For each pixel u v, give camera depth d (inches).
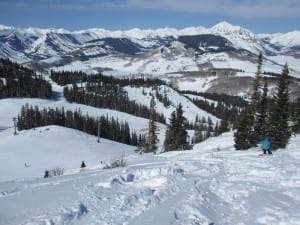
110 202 402.3
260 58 1993.1
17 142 4598.9
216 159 801.6
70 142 4655.5
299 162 738.8
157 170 585.0
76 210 360.2
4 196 419.8
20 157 4023.1
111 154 4293.8
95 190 450.0
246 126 1796.3
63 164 3794.3
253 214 393.1
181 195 445.4
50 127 5231.3
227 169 657.6
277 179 554.6
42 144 4505.4
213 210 402.0
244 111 1897.1
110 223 335.0
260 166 685.9
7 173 3511.3
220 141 2220.7
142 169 599.2
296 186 505.7
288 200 439.2
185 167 659.4
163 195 440.8
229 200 447.5
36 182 565.3
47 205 377.4
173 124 2534.5
